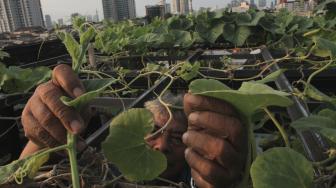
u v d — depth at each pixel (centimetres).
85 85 72
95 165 71
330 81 180
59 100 62
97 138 84
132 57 268
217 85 63
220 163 59
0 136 156
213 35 311
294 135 113
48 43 341
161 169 65
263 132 147
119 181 71
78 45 68
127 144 64
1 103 158
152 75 197
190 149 62
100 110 152
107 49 260
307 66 215
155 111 103
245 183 62
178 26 356
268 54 225
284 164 54
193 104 60
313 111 110
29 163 60
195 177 65
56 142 65
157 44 286
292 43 296
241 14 319
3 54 238
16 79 169
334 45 110
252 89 59
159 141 101
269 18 342
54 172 67
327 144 76
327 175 62
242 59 263
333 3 336
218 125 58
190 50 310
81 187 65
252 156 63
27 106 67
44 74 177
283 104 55
